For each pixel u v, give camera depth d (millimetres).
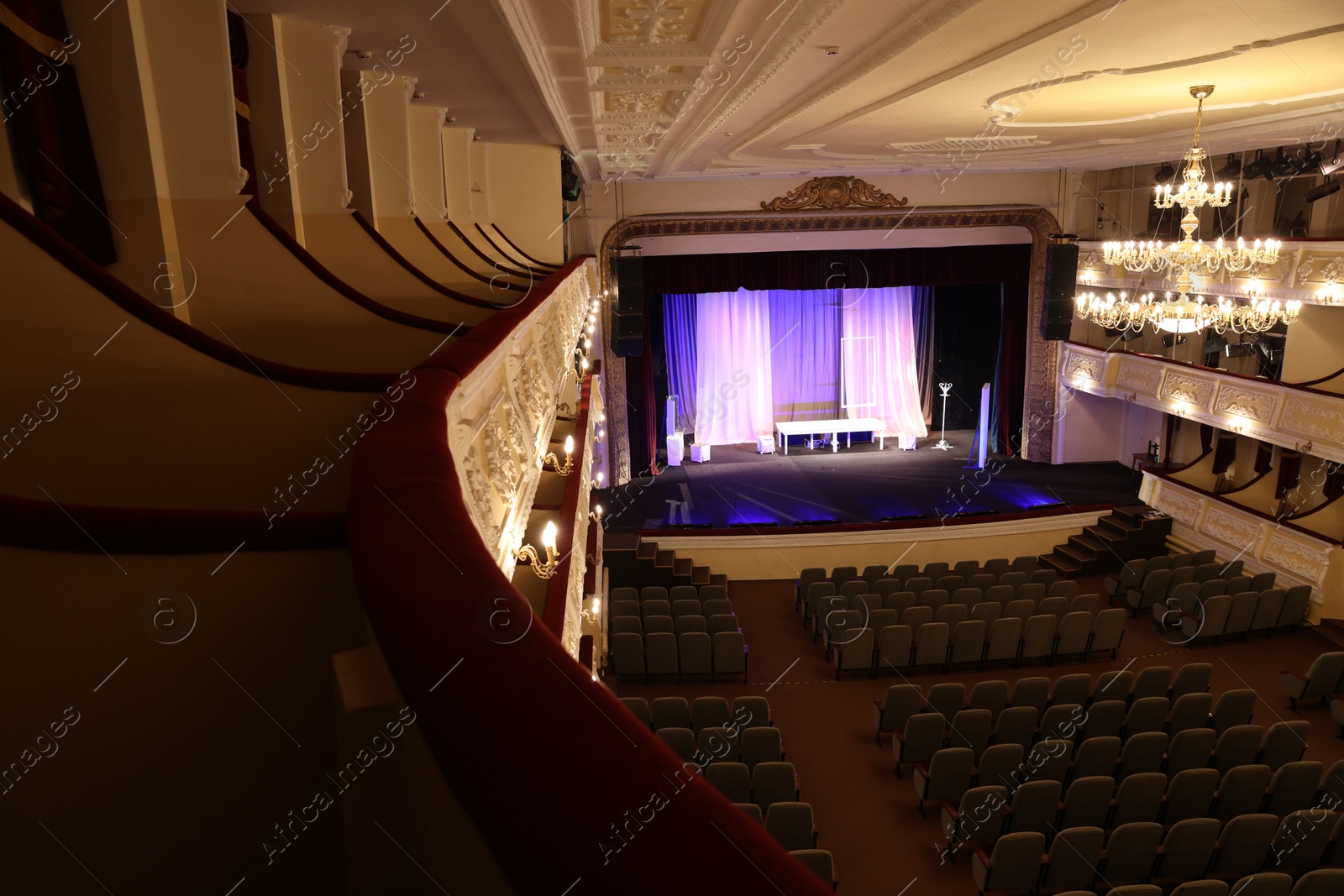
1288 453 15562
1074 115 9953
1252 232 16562
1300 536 13367
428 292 4891
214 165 3617
